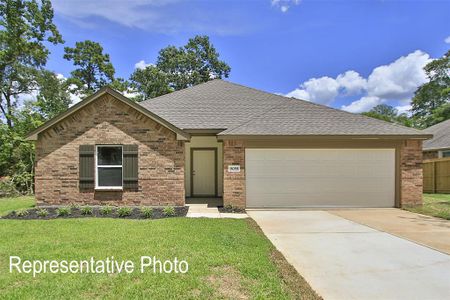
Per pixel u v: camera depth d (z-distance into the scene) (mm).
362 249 6719
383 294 4473
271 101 16344
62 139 12055
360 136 12289
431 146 22922
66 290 4348
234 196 12164
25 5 26422
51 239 6969
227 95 17094
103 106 12109
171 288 4410
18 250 6117
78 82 34844
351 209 12352
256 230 8273
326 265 5680
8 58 27156
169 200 12117
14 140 18188
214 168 16172
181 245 6465
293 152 12586
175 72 39906
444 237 7773
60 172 12031
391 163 12719
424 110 47000
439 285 4805
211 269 5168
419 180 12594
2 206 12617
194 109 15273
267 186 12531
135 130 12117
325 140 12578
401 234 8094
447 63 43812
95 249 6172
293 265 5668
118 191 12078
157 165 12109
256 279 4793
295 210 12070
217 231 7906
